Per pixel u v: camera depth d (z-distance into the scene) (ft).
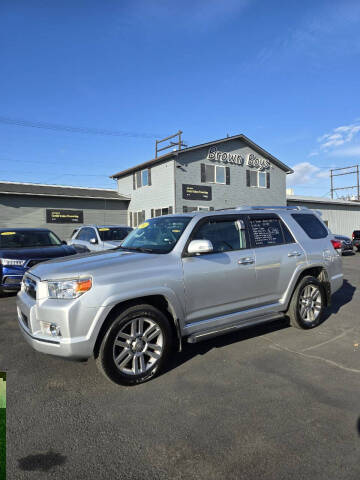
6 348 14.03
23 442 7.94
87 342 9.91
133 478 6.78
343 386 10.46
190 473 6.90
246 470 6.94
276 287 14.49
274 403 9.52
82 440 8.00
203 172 76.33
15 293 24.98
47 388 10.61
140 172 82.64
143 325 11.05
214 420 8.73
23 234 27.89
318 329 16.12
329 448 7.56
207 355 13.05
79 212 78.95
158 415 9.02
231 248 13.43
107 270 10.56
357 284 28.09
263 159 87.61
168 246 12.42
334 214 102.22
